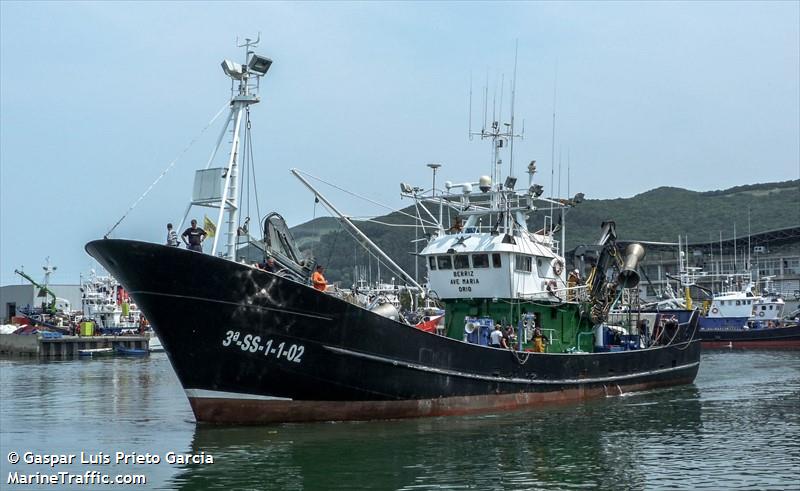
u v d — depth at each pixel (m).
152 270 19.64
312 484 16.00
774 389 33.88
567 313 30.41
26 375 46.09
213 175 22.17
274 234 22.25
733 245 113.19
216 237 21.45
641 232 170.75
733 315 79.75
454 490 15.67
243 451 18.73
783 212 169.12
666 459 18.61
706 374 42.53
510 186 28.61
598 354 29.56
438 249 28.50
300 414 21.56
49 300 98.69
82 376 45.06
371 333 21.64
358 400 22.00
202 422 21.16
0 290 102.06
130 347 73.31
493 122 29.41
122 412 26.86
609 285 31.80
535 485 16.09
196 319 20.06
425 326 31.48
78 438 21.03
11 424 23.92
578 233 166.38
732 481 16.48
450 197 29.83
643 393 32.06
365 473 16.88
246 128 23.14
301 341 20.75
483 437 20.92
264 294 20.23
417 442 20.05
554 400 27.45
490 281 27.69
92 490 15.77
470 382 24.27
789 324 78.00
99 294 83.12
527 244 28.52
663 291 98.62
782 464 18.08
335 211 29.88
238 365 20.56
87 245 20.67
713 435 21.83
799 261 108.50
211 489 15.70
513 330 27.09
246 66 22.75
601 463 18.11
